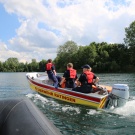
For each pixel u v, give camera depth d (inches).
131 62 2190.0
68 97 326.6
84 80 307.1
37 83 410.3
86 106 298.0
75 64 2541.8
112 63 2071.9
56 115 259.1
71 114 263.3
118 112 266.1
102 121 229.8
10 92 486.3
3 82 833.5
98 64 2183.8
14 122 51.0
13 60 4913.9
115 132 194.7
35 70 4222.4
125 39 2319.1
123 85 278.7
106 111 272.5
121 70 2123.5
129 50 2244.1
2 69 4456.2
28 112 53.7
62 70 2709.2
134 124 217.3
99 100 279.7
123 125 214.5
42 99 365.7
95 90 307.7
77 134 191.5
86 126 213.6
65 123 225.3
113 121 228.8
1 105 56.8
